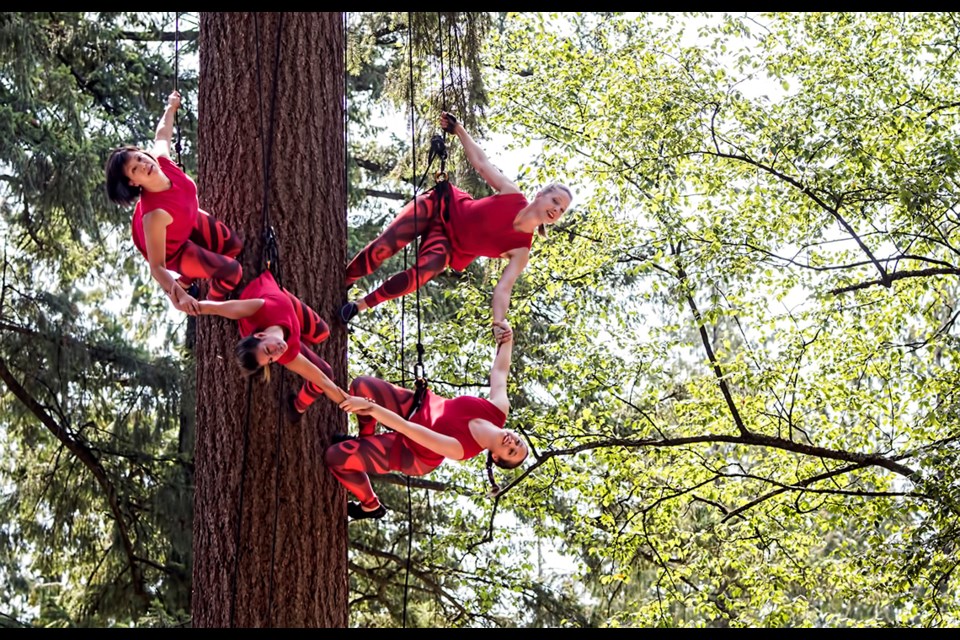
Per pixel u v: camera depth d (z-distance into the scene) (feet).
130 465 47.96
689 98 41.50
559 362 41.98
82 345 46.19
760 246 40.70
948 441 36.55
